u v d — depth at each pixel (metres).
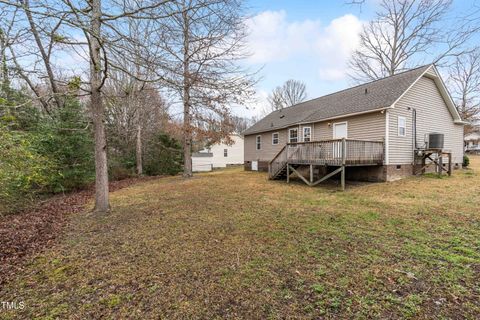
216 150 32.00
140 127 17.62
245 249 3.88
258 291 2.72
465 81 21.45
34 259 3.73
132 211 6.61
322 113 13.89
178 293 2.73
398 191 8.41
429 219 5.23
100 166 6.49
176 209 6.71
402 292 2.65
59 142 9.84
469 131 26.53
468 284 2.78
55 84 9.53
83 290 2.84
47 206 7.81
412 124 11.60
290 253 3.70
